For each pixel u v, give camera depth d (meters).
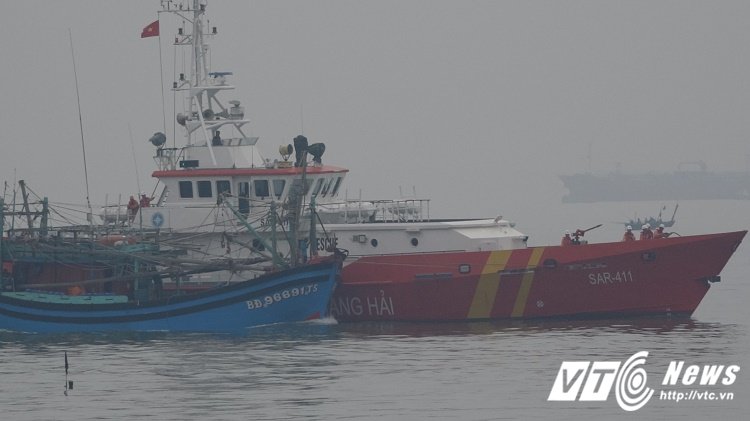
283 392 165.00
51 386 171.62
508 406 157.62
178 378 174.75
